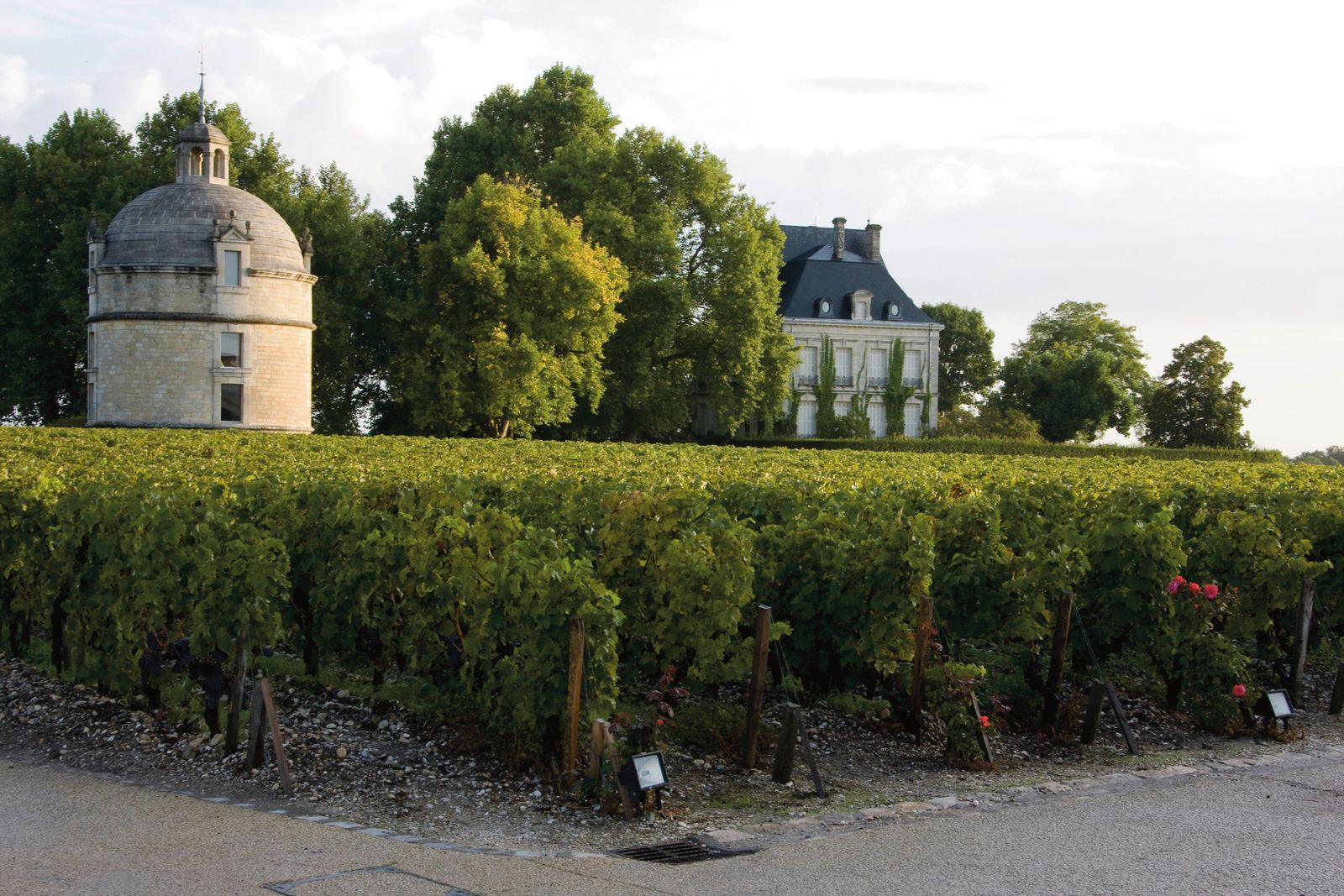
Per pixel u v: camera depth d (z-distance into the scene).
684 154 69.00
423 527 13.23
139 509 12.97
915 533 13.12
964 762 12.03
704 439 87.31
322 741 12.04
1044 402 100.94
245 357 60.56
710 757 12.03
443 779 11.03
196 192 60.94
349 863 8.34
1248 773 11.86
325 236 67.62
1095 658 15.07
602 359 67.56
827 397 89.38
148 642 12.73
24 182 66.12
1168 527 14.34
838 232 92.50
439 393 61.41
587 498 16.23
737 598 12.62
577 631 10.72
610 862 8.69
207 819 9.39
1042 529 15.62
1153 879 8.39
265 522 15.75
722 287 70.31
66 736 12.32
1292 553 16.25
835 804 10.60
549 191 67.38
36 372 65.56
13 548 15.13
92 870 8.03
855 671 13.93
